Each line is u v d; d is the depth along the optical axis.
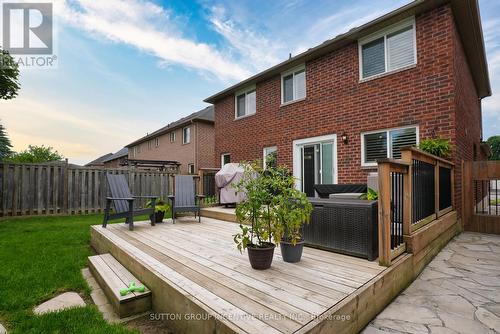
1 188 7.43
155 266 2.77
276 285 2.29
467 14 6.00
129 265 3.18
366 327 2.17
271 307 1.89
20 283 3.05
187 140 18.30
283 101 9.27
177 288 2.21
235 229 4.89
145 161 16.55
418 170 3.80
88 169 8.84
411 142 6.23
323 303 1.95
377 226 3.11
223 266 2.79
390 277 2.64
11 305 2.57
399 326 2.18
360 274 2.54
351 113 7.27
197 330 1.92
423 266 3.56
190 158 17.64
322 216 3.45
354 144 7.18
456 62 5.99
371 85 6.89
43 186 8.06
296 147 8.73
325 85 7.91
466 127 7.23
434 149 5.38
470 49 7.29
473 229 6.08
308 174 8.38
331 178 7.77
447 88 5.71
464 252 4.33
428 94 5.96
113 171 9.30
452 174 5.60
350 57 7.35
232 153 11.30
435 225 4.17
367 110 6.94
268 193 2.95
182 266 2.78
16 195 7.62
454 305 2.55
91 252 4.44
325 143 7.96
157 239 4.02
